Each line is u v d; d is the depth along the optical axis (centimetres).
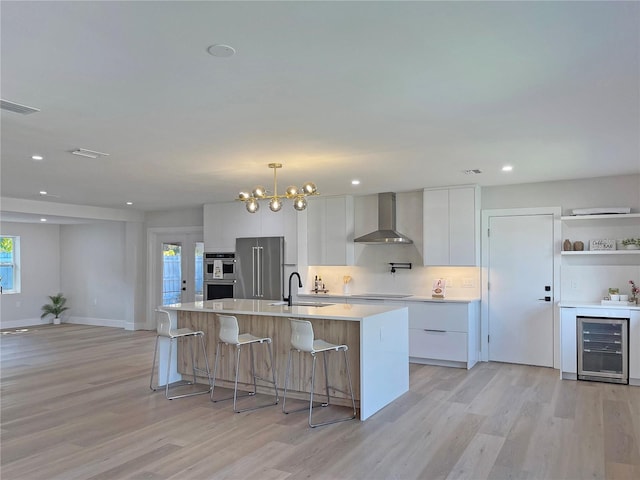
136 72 273
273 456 357
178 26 220
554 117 356
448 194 681
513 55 252
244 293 833
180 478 322
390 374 491
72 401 499
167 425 425
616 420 432
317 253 784
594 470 332
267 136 409
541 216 647
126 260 1022
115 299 1076
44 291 1135
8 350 790
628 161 510
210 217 877
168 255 1009
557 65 265
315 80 286
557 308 638
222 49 244
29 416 451
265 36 230
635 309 545
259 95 311
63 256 1156
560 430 408
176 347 586
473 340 657
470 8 205
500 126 380
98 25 218
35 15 209
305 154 475
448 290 708
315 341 467
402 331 523
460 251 673
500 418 439
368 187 692
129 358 723
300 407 475
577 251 607
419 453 362
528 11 208
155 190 715
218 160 502
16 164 522
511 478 321
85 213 913
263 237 821
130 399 505
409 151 464
